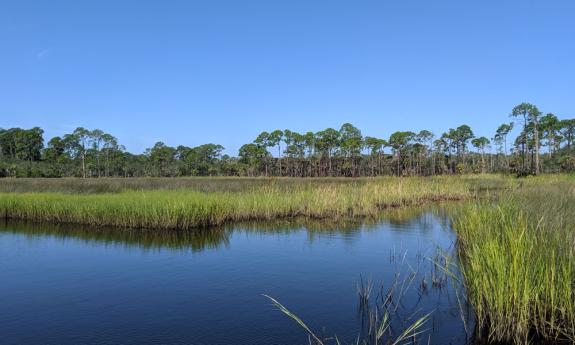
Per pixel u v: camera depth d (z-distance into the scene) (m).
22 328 6.65
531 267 5.79
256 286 8.62
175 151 104.62
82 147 94.12
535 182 30.72
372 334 6.03
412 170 75.50
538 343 5.39
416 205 23.88
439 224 16.59
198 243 13.42
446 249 11.35
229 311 7.21
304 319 6.72
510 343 5.51
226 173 89.88
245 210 18.64
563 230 7.40
